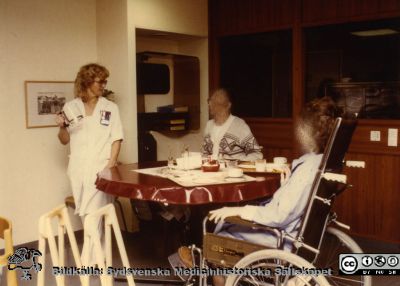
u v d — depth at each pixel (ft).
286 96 14.32
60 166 13.05
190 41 16.07
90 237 6.60
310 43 13.75
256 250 6.99
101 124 10.91
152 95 15.67
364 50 12.75
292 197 6.84
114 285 9.86
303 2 13.51
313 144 7.17
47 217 6.57
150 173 9.43
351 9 12.61
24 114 12.17
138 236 13.44
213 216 7.28
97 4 13.70
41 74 12.51
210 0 15.57
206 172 9.27
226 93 11.82
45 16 12.53
